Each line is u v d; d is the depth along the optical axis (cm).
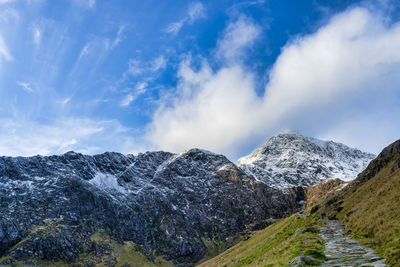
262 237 12912
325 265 3253
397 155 9594
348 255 3581
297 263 3406
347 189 11350
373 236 4412
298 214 11975
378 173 9838
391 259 2906
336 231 6262
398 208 4391
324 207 10800
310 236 5756
